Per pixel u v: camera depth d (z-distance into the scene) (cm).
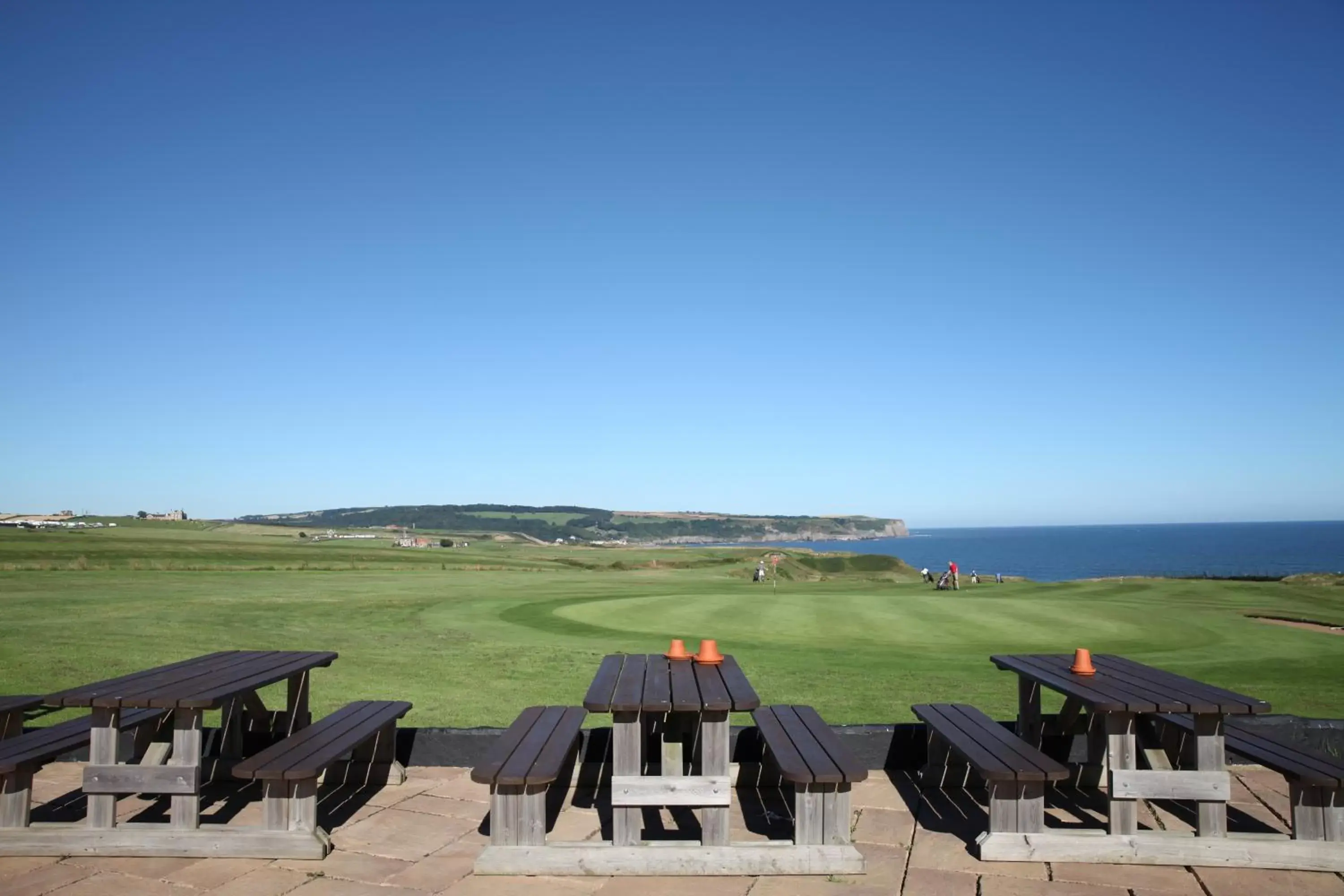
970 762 501
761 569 3791
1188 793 480
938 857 486
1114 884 449
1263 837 479
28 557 3694
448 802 582
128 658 1209
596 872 461
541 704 939
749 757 643
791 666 1209
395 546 10125
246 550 5591
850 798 499
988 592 2805
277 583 2858
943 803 582
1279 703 969
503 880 455
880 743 655
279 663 614
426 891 440
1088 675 580
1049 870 467
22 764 480
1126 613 1978
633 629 1666
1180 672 1198
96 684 525
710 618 1877
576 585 3117
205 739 643
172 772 486
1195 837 478
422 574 3662
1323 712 923
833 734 546
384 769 619
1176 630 1706
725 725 479
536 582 3241
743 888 446
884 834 524
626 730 482
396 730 665
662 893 439
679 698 489
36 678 1060
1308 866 467
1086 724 665
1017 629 1723
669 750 491
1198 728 489
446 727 766
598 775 620
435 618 1825
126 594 2277
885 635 1644
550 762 479
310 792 487
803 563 6016
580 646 1412
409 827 535
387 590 2622
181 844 478
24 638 1388
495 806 466
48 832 480
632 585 3141
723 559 6519
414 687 1038
